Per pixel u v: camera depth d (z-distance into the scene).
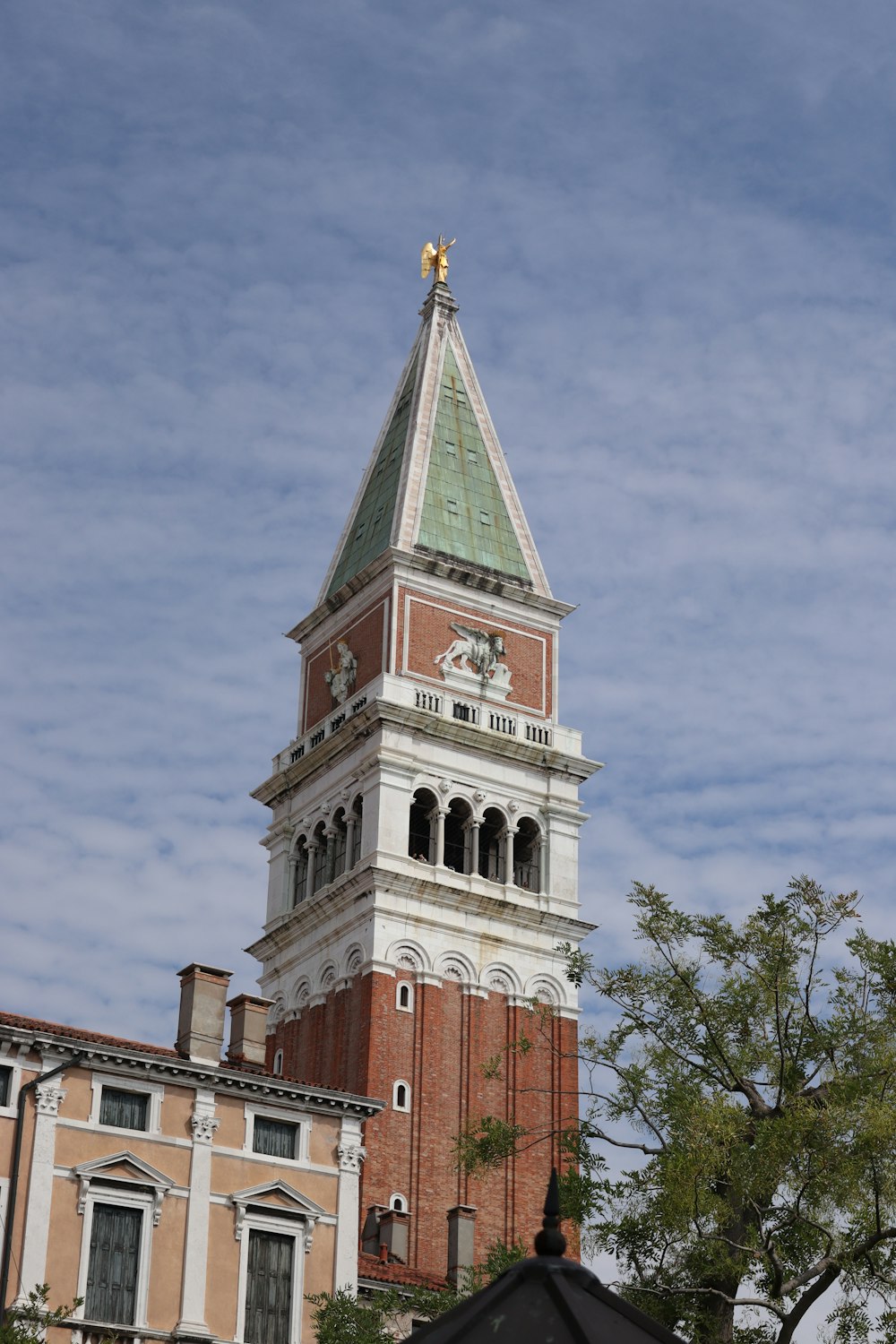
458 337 161.50
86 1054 74.94
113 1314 72.31
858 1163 61.53
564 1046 134.50
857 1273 62.69
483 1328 17.83
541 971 135.62
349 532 154.00
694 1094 65.69
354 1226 79.12
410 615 142.62
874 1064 63.91
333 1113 80.69
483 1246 123.31
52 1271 71.44
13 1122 72.88
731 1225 64.19
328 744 140.50
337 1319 71.19
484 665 143.38
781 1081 66.06
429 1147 125.62
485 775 139.50
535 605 147.88
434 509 148.25
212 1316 74.25
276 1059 135.62
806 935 67.75
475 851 136.50
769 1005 67.12
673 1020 68.19
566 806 141.38
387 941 130.88
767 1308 61.84
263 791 146.38
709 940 68.25
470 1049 130.38
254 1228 76.81
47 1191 72.50
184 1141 76.44
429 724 138.00
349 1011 130.62
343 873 136.50
